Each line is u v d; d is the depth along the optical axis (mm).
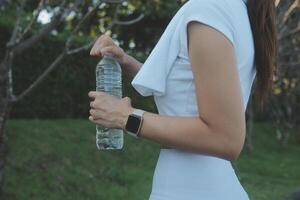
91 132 9641
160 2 12406
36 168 7594
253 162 11031
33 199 6824
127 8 15086
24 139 8273
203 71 1527
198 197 1652
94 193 7504
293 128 14750
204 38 1536
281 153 12977
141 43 17531
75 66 10883
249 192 8578
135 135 1609
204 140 1519
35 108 10281
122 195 7602
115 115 1629
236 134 1502
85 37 11375
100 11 12484
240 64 1674
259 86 1851
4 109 5418
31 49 10023
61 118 10750
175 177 1673
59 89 10664
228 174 1723
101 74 1908
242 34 1666
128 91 11133
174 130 1550
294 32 11172
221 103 1498
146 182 8242
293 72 12930
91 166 8359
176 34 1643
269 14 1789
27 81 10055
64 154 8359
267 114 15438
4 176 6605
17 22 5348
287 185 9445
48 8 7438
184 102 1641
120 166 8805
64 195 7219
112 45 2041
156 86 1661
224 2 1615
